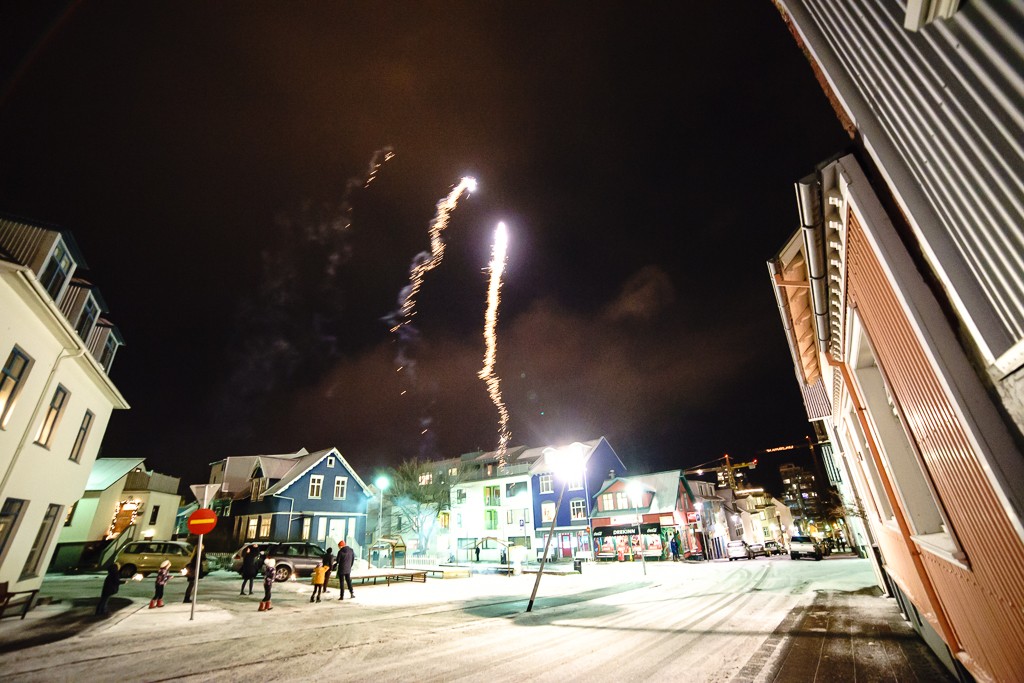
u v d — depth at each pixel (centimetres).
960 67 166
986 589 281
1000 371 183
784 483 10025
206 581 2178
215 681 658
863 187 295
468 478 5031
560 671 688
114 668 725
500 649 843
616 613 1266
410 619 1201
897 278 258
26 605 1162
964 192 179
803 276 643
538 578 1373
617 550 4031
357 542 3653
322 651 839
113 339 1623
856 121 258
